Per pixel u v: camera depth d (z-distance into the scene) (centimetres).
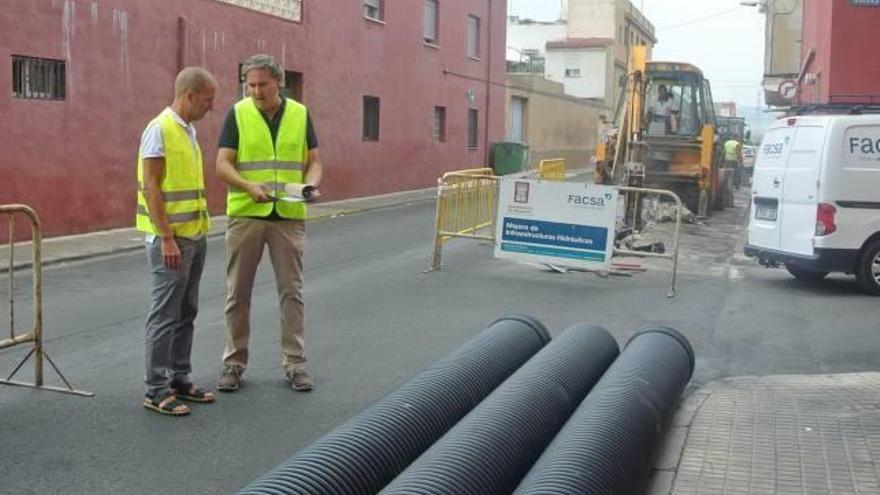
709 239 1648
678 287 1094
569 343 543
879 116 1027
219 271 1162
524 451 391
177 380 592
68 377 653
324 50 2247
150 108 1630
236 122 600
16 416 563
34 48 1380
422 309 925
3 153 1338
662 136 1989
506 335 559
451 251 1391
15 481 462
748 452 501
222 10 1822
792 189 1077
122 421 555
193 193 568
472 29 3322
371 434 387
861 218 1026
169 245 554
